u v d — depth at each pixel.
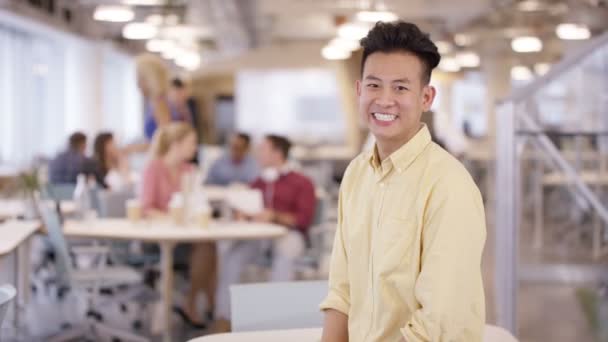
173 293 5.77
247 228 4.86
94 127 12.92
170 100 7.64
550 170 5.58
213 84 19.50
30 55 11.78
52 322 5.11
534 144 4.27
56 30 10.96
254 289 2.56
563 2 11.03
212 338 2.27
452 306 1.60
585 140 4.87
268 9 12.30
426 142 1.74
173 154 5.32
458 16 13.12
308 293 2.59
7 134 11.02
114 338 4.66
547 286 5.32
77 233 4.54
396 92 1.71
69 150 6.89
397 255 1.70
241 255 5.28
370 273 1.79
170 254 4.52
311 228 5.64
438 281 1.60
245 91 19.16
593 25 11.04
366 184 1.86
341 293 1.96
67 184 6.65
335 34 16.25
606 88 4.59
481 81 16.55
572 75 4.49
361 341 1.82
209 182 8.08
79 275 4.33
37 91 12.14
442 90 16.95
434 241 1.63
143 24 9.96
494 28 13.57
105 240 5.09
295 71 18.36
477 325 1.63
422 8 12.26
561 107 4.60
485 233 1.67
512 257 3.98
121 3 11.34
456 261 1.61
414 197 1.70
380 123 1.72
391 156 1.73
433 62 1.74
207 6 10.75
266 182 5.51
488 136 14.48
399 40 1.71
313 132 18.95
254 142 17.11
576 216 5.42
